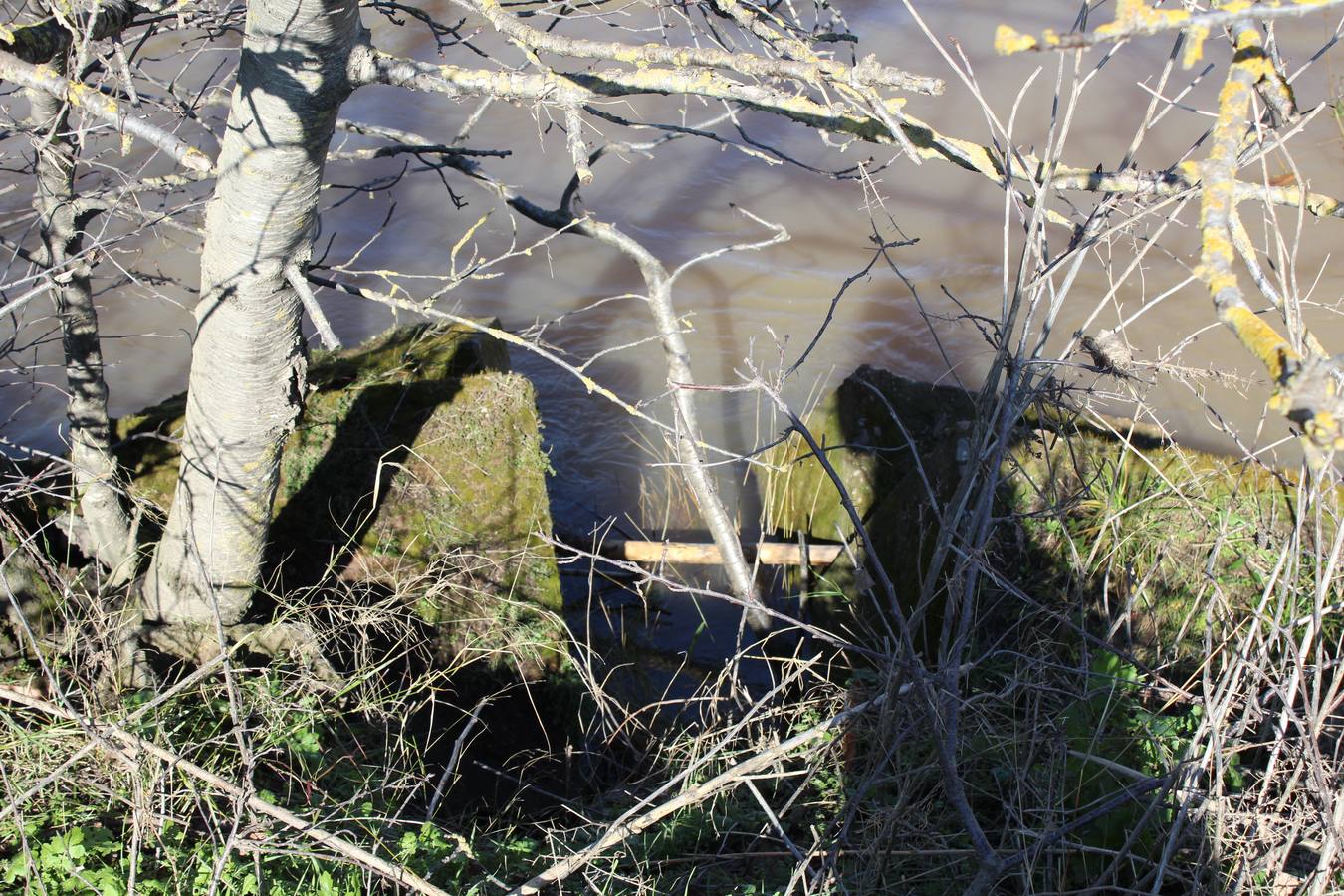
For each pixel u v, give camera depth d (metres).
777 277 11.30
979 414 2.88
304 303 3.80
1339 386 1.61
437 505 5.82
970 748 3.96
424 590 5.48
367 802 4.11
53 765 3.76
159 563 4.74
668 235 11.86
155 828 3.58
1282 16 1.28
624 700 5.84
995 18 15.56
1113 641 4.48
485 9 3.03
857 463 6.90
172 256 10.34
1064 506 4.07
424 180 12.29
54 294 4.65
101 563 5.13
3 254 8.04
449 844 3.93
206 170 2.84
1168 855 3.01
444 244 11.54
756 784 4.56
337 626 5.08
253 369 4.11
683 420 3.73
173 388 9.47
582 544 7.16
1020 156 2.81
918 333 10.51
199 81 8.49
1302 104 10.88
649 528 7.86
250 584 4.80
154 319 10.02
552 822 4.50
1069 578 4.81
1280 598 3.09
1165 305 10.03
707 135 4.14
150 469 5.66
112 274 9.77
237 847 3.49
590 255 11.52
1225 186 1.37
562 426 9.09
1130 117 13.40
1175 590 4.67
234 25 4.64
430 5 11.75
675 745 4.95
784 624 6.68
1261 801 3.21
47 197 4.42
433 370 6.50
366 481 5.82
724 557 6.30
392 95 13.26
